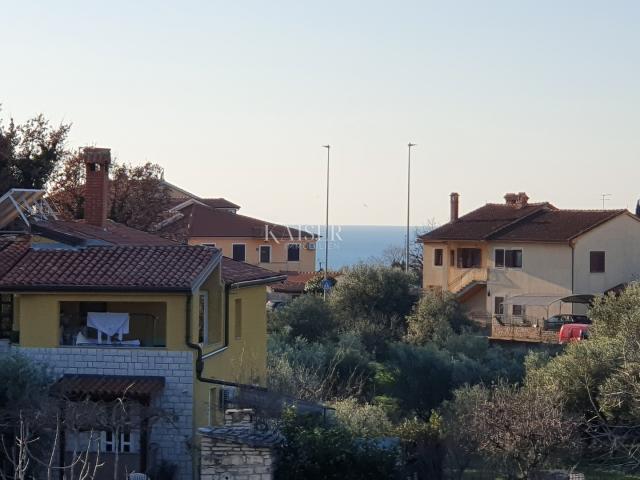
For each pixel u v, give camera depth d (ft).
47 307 102.63
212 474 84.12
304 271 317.42
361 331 204.44
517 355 181.27
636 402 113.60
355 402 130.31
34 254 108.37
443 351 165.07
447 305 225.97
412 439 101.14
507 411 103.35
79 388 98.48
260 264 314.96
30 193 120.57
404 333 220.64
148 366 101.50
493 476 101.40
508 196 286.05
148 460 98.27
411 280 238.27
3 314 105.60
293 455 88.43
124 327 103.86
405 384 154.30
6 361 97.35
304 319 197.67
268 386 119.96
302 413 97.86
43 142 198.29
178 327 101.45
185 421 100.58
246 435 85.05
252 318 128.36
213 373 108.68
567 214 264.72
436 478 99.14
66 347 102.27
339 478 88.17
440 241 272.92
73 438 97.71
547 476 100.89
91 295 101.60
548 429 102.58
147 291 100.58
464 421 105.19
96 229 130.62
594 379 123.54
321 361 153.89
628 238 254.27
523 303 245.86
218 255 108.78
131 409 97.04
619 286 251.19
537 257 255.09
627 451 111.24
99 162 136.87
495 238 262.06
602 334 149.89
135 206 224.94
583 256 250.37
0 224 120.47
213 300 112.57
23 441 67.10
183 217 298.35
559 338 211.61
